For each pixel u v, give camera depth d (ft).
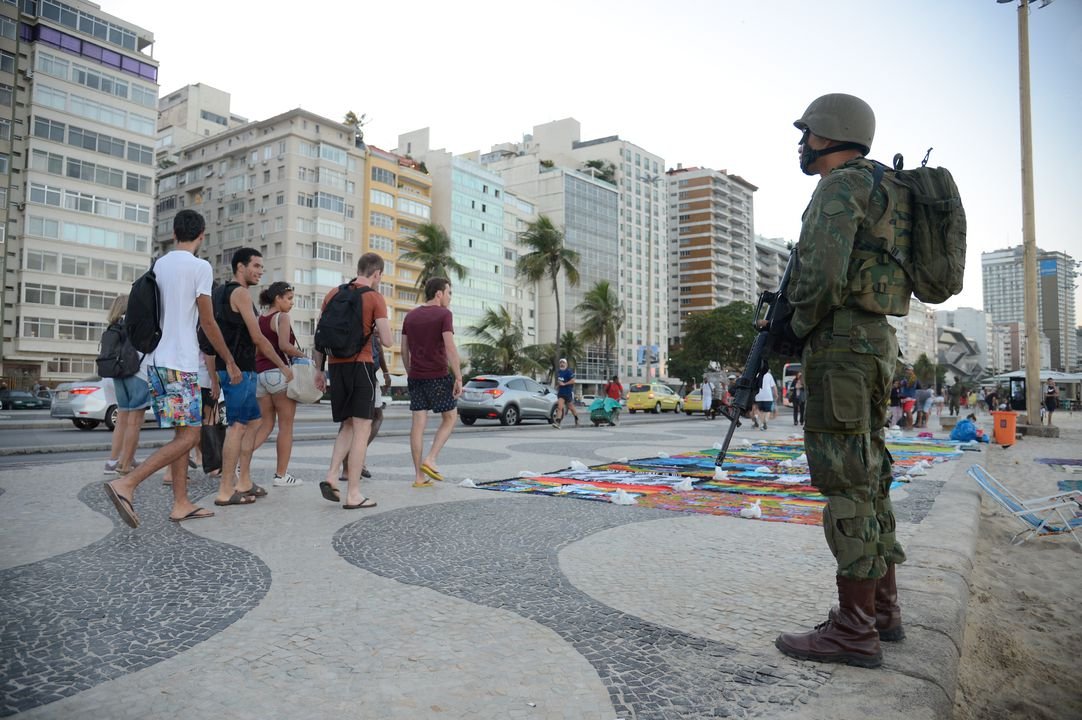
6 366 158.40
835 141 8.31
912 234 7.84
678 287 412.98
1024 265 60.29
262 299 21.04
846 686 7.11
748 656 7.99
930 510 18.28
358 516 16.35
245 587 10.54
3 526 14.76
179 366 14.69
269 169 210.38
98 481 21.20
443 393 21.61
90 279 168.45
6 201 157.17
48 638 8.36
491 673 7.47
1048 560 15.80
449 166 254.06
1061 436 58.59
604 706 6.71
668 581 11.18
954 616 9.17
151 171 179.83
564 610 9.64
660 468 28.53
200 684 7.10
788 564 12.33
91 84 169.07
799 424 75.00
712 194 407.23
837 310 7.89
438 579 11.14
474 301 263.49
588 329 230.89
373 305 17.70
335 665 7.63
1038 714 8.29
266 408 21.15
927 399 76.54
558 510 17.66
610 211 334.44
